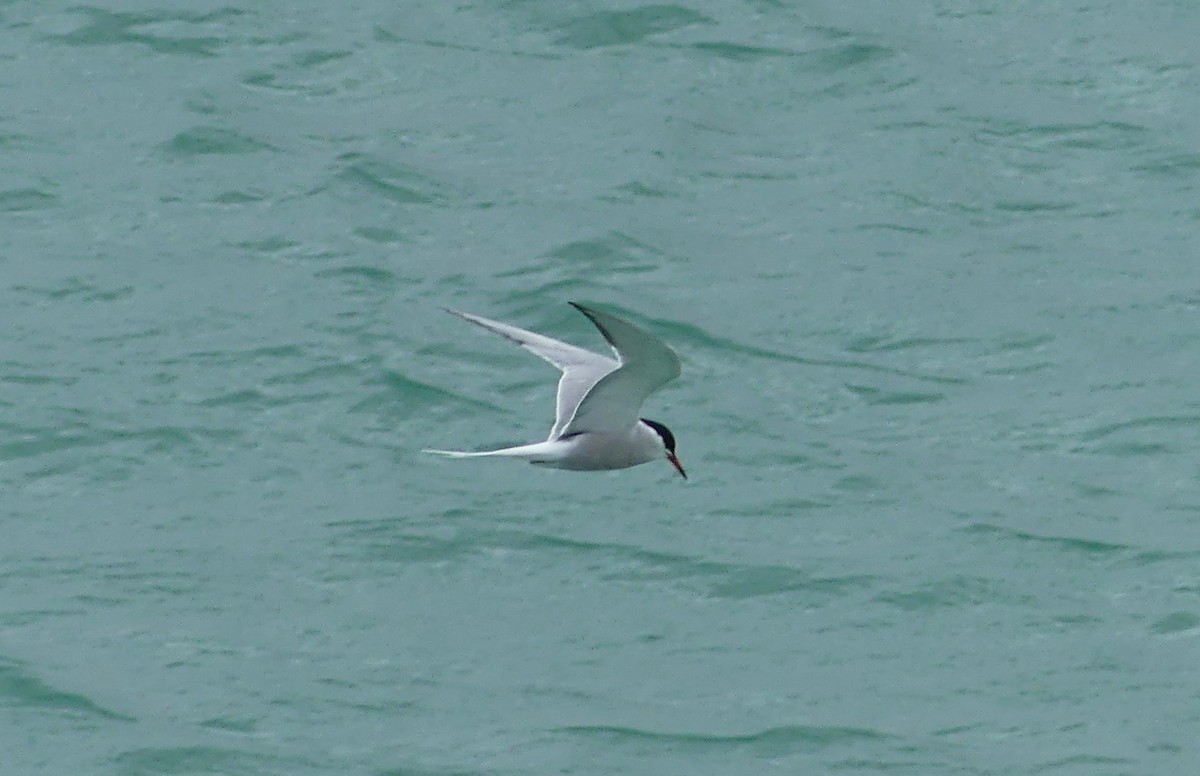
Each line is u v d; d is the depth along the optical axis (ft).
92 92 110.22
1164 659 73.10
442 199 101.96
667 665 72.59
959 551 78.38
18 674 70.79
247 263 95.96
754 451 84.17
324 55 114.73
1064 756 68.59
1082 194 104.88
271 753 68.03
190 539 78.18
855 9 122.11
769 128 110.11
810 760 68.18
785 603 75.66
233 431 84.43
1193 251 99.81
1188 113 112.37
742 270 97.19
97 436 83.61
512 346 90.68
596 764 67.67
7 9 117.50
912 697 71.31
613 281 95.76
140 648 72.49
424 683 71.31
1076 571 77.51
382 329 91.25
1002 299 95.30
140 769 67.21
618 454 53.26
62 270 94.79
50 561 76.74
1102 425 86.07
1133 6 124.26
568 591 76.07
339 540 78.23
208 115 107.86
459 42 116.88
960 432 85.76
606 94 112.27
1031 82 115.34
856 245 99.55
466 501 80.64
